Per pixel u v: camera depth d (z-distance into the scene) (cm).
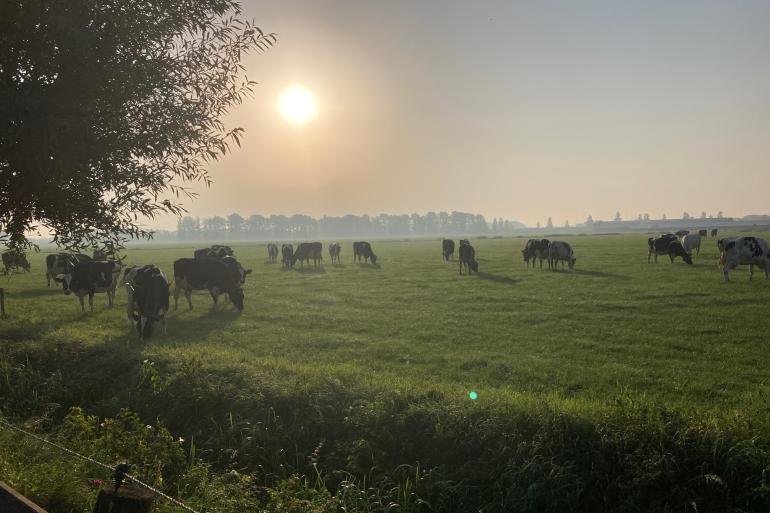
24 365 1203
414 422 820
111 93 579
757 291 2331
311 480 773
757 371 1207
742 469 632
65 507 566
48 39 528
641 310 1989
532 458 698
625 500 641
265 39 666
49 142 533
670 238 3900
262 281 3431
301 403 906
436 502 698
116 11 561
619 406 801
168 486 727
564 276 3134
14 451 668
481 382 1152
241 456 825
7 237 683
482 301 2347
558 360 1355
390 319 1995
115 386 1095
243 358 1256
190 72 642
